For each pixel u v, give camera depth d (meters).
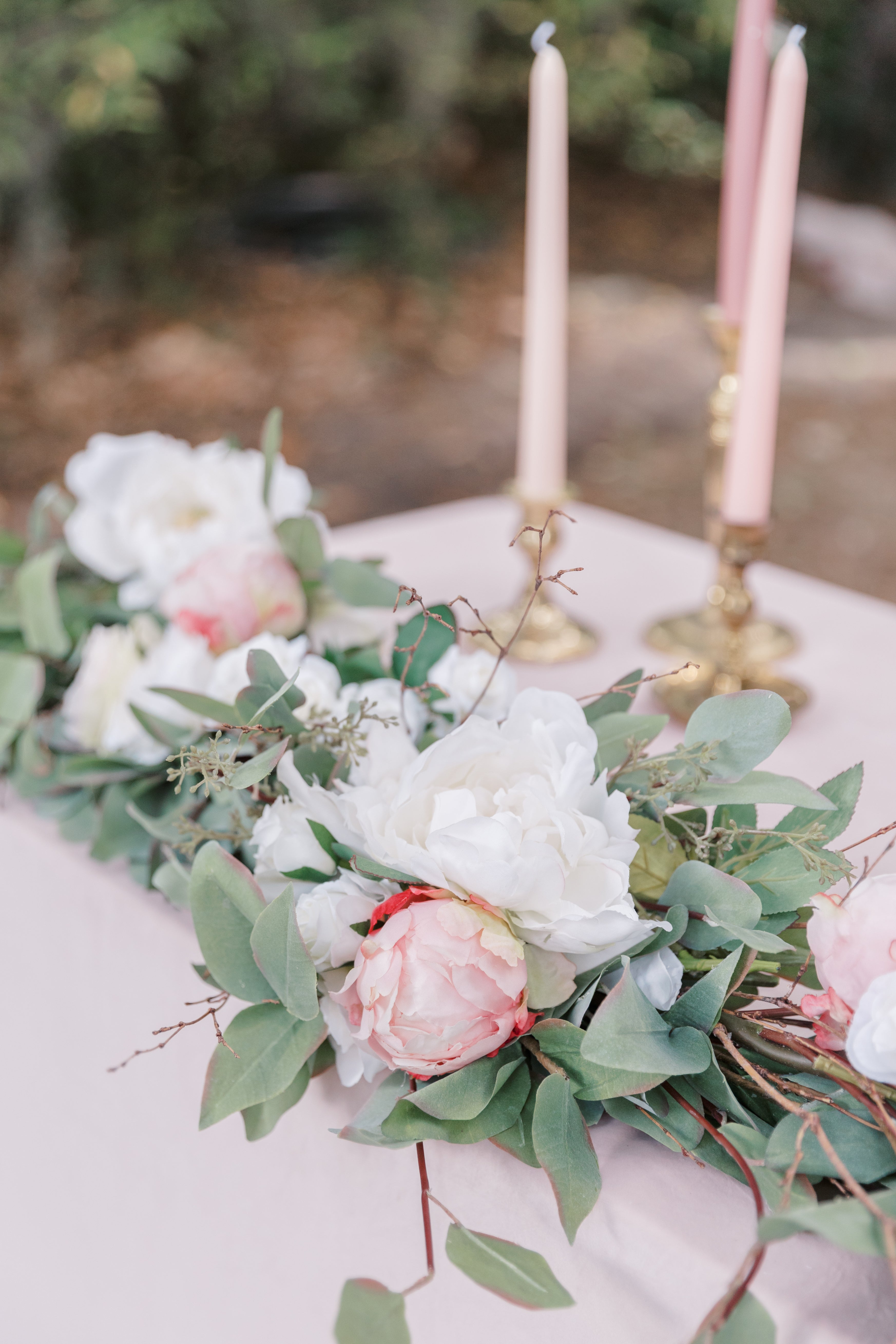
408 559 1.14
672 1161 0.44
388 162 4.62
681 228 5.52
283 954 0.43
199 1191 0.59
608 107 5.21
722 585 0.84
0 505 3.09
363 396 3.90
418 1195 0.48
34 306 3.92
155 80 3.96
